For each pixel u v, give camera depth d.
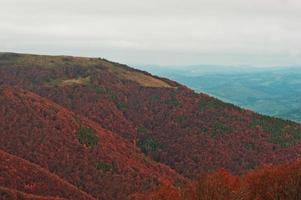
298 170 54.53
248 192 53.56
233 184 55.09
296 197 52.09
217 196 53.44
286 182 53.69
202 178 56.50
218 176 56.47
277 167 58.62
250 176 57.97
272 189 53.38
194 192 55.81
